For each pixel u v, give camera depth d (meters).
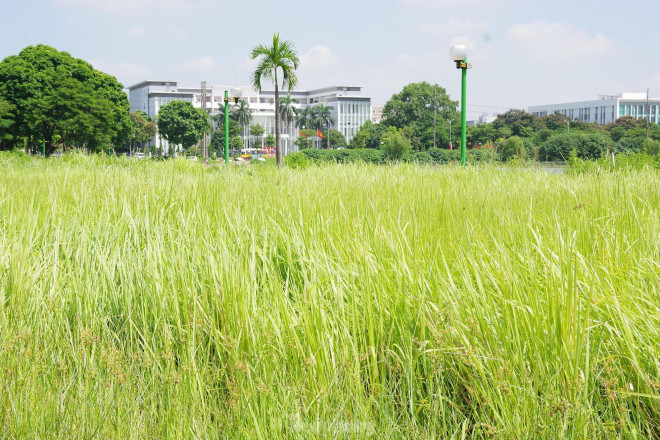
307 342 3.03
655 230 4.42
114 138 62.62
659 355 2.77
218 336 3.26
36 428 2.46
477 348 2.75
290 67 22.08
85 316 3.59
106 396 2.64
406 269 3.55
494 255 3.90
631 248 4.14
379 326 3.17
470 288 3.21
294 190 7.57
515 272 3.53
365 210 5.43
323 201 6.36
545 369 2.70
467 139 96.06
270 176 11.53
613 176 9.20
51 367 2.99
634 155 14.06
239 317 3.30
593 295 3.21
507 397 2.55
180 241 4.50
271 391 2.59
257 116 179.38
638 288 3.37
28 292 3.71
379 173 12.62
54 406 2.61
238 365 2.76
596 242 4.18
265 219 5.37
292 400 2.61
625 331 2.77
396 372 3.00
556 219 4.23
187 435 2.46
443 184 8.20
